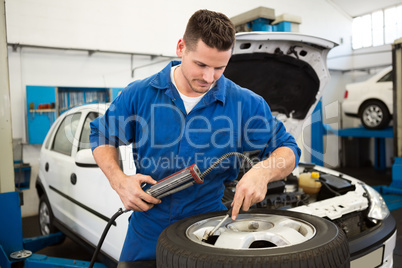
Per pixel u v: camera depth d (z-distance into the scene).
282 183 2.12
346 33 8.34
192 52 0.96
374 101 6.19
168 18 5.68
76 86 4.95
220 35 0.91
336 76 8.28
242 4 6.43
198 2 5.96
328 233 0.92
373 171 7.30
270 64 2.17
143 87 1.17
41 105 4.57
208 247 0.86
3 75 2.03
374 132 6.21
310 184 2.26
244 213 1.14
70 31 4.89
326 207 1.83
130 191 1.06
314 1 7.61
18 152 4.57
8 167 2.11
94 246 2.16
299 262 0.78
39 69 4.69
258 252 0.81
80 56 4.99
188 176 1.03
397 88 4.73
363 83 6.42
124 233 1.81
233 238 0.91
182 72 1.04
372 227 1.83
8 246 2.12
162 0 5.61
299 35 1.98
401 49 4.62
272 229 0.96
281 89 2.42
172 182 1.04
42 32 4.68
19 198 2.14
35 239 2.61
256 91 2.37
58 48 4.76
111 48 5.23
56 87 4.68
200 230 1.02
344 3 7.95
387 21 7.88
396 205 4.09
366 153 8.15
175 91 1.13
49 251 3.14
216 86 1.14
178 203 1.18
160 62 5.69
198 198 1.20
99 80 5.17
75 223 2.38
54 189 2.76
